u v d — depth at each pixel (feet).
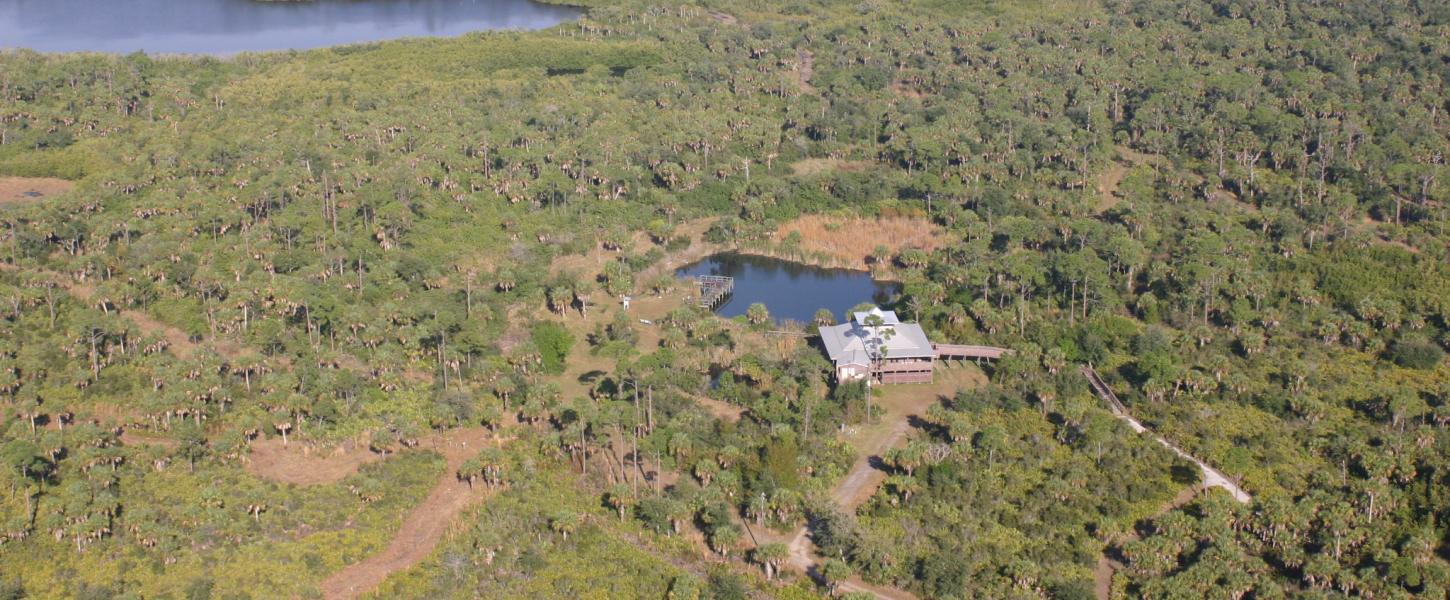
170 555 610.65
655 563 620.08
